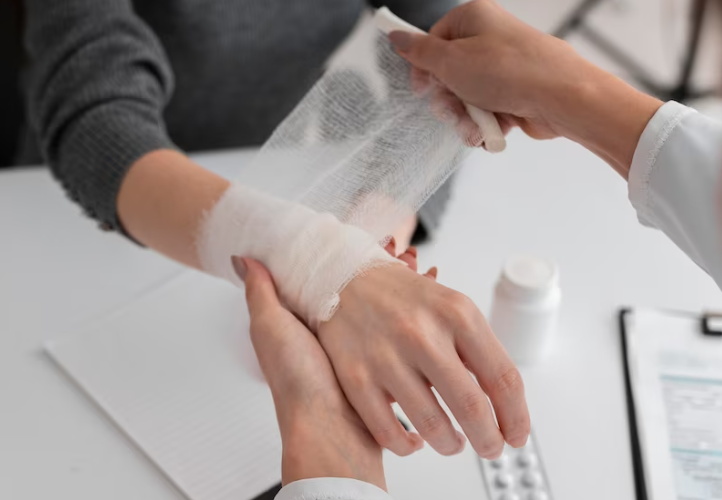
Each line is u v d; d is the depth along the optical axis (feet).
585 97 1.83
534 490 2.01
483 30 1.97
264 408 2.22
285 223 1.93
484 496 2.00
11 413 2.20
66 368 2.32
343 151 2.14
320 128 2.19
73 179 2.54
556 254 2.78
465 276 2.66
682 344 2.40
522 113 1.94
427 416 1.61
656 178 1.74
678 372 2.31
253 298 1.82
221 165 3.12
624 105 1.79
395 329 1.67
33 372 2.33
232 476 2.02
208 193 2.23
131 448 2.11
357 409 1.66
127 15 2.72
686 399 2.23
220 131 3.63
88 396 2.25
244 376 2.31
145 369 2.33
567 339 2.44
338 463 1.60
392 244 2.07
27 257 2.74
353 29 3.55
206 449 2.10
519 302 2.24
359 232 1.90
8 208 2.95
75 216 2.93
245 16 3.32
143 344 2.40
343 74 2.19
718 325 2.44
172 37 3.30
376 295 1.75
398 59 2.13
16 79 3.56
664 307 2.57
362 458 1.63
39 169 3.17
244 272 1.92
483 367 1.66
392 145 2.05
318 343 1.76
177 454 2.08
